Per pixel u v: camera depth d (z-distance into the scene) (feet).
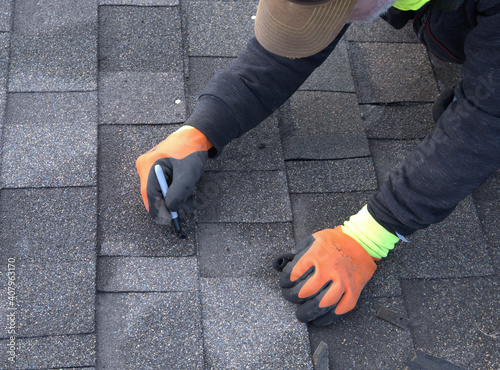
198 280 5.17
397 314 5.28
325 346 5.00
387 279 5.47
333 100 6.54
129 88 6.15
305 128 6.29
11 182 5.36
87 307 4.83
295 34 3.62
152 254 5.22
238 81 5.24
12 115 5.76
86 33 6.42
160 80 6.27
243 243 5.45
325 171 6.04
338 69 6.80
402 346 5.12
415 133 6.51
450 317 5.34
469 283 5.57
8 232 5.10
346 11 3.49
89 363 4.62
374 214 5.09
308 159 6.08
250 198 5.69
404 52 7.10
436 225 5.87
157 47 6.49
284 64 5.17
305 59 5.16
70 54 6.24
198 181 5.68
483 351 5.17
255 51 5.31
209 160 5.84
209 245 5.38
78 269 5.00
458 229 5.88
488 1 3.37
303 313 4.97
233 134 5.37
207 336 4.91
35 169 5.46
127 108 6.01
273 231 5.57
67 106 5.90
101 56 6.32
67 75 6.10
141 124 5.94
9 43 6.22
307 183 5.94
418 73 6.95
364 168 6.11
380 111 6.63
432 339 5.19
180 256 5.25
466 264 5.66
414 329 5.23
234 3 7.11
